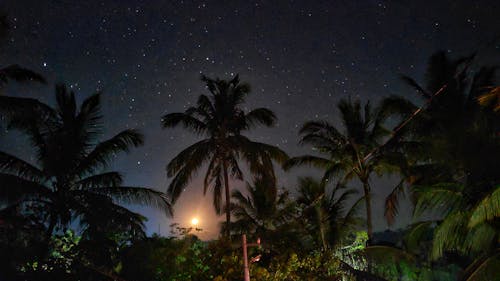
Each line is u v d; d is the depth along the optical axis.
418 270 22.42
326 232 26.81
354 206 26.34
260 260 21.06
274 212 28.61
